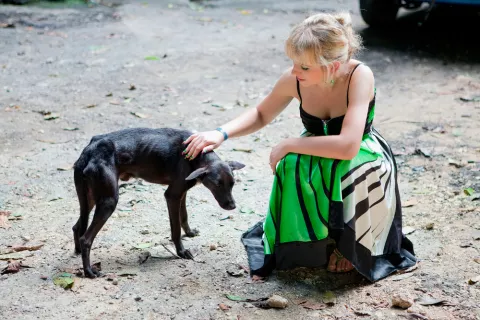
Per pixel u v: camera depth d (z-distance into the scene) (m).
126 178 3.83
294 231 3.51
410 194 4.75
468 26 9.93
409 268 3.72
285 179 3.54
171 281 3.60
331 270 3.70
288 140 3.54
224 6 11.84
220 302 3.41
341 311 3.35
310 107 3.65
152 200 4.66
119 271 3.69
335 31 3.19
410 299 3.36
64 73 7.75
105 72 7.80
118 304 3.37
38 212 4.46
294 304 3.40
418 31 9.68
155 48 8.86
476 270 3.68
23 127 6.06
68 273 3.65
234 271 3.71
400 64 8.12
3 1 11.03
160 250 3.96
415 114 6.48
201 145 3.68
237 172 5.15
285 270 3.72
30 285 3.53
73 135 5.90
